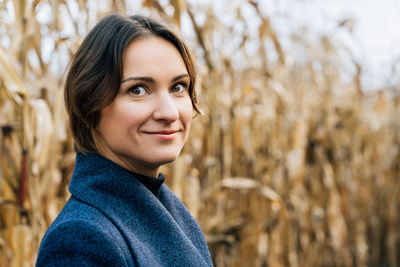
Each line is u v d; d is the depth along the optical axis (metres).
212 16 2.62
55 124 1.77
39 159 1.67
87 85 0.79
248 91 3.04
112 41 0.79
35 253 1.63
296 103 3.53
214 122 2.67
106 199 0.80
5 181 1.63
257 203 3.06
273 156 3.18
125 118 0.79
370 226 4.77
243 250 3.04
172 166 2.42
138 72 0.79
